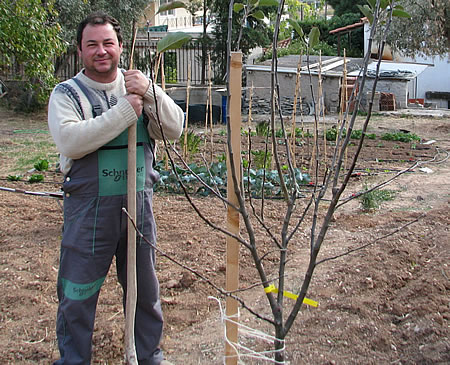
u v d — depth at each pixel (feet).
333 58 74.33
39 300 13.32
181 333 11.93
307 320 12.10
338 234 17.70
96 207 8.67
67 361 8.88
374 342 11.14
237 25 62.64
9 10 29.04
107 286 14.10
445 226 17.78
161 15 80.74
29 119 52.47
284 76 60.64
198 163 30.17
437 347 10.52
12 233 18.06
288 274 14.60
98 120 8.14
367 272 14.20
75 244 8.75
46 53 30.78
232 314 8.75
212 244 16.97
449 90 78.84
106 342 11.37
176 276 14.51
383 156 32.96
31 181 25.17
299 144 37.22
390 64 70.13
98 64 8.50
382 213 20.01
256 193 22.77
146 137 9.09
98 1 56.90
